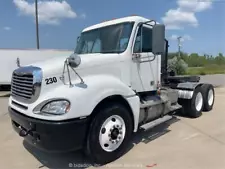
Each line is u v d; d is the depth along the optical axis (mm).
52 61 3938
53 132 3254
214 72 34062
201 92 7227
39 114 3371
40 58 16203
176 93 6402
